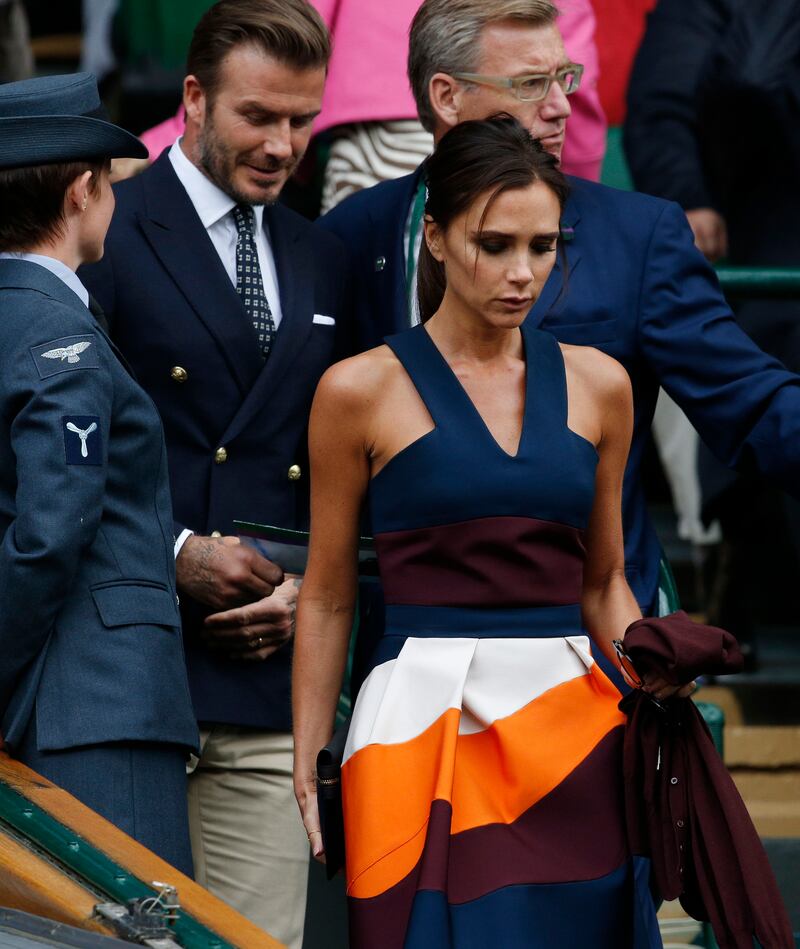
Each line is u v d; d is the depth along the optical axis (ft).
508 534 37.55
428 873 35.04
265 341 47.37
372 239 48.85
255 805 47.44
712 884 36.70
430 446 37.73
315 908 55.88
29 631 38.99
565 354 39.40
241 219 47.78
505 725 36.99
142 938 30.48
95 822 36.19
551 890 35.86
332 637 40.42
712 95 69.46
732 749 66.18
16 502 39.11
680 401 44.75
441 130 46.60
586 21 61.77
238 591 45.16
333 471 39.09
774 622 77.51
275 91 45.65
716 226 69.97
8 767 38.81
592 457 38.65
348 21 60.23
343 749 38.37
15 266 40.73
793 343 67.00
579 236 45.42
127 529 40.73
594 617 41.16
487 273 37.09
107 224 42.19
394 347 38.75
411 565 38.14
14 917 32.09
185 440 46.75
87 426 38.88
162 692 40.24
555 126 45.60
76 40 104.88
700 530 75.10
